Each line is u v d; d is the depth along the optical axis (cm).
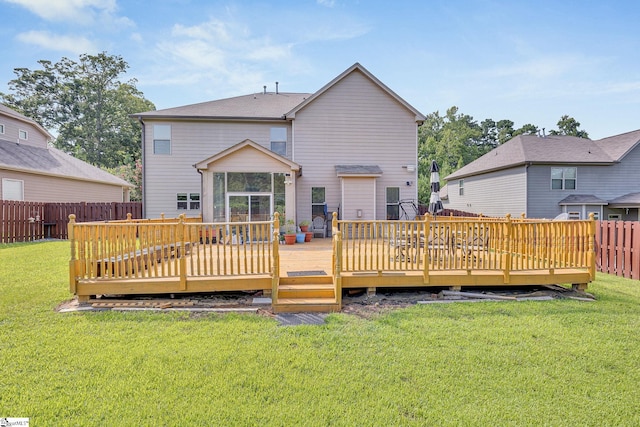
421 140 4334
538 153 1834
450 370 324
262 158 1112
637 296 584
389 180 1377
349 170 1302
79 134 3344
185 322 444
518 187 1836
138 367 322
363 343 383
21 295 539
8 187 1395
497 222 585
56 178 1634
